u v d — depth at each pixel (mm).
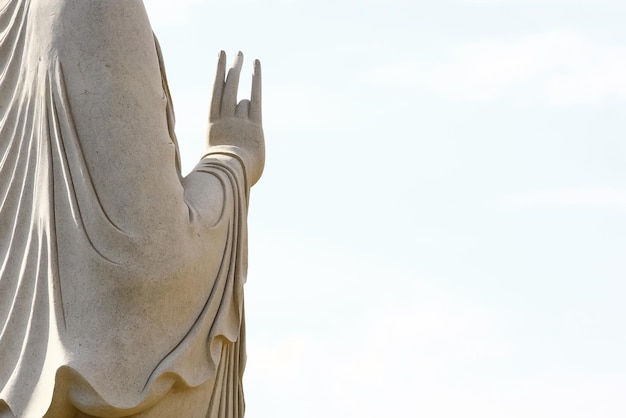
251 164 15961
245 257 15430
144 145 13781
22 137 14312
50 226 13695
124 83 13852
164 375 13547
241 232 15242
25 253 13938
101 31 13922
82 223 13617
